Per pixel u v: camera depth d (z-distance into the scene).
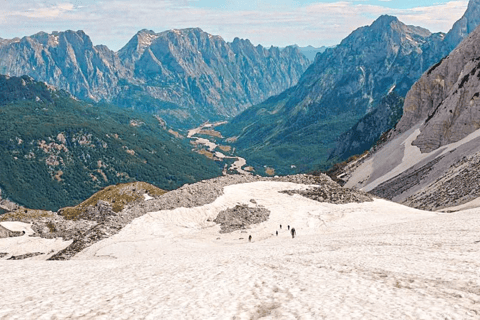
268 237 65.31
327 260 29.09
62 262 41.22
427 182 132.25
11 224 143.50
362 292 18.75
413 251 31.00
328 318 14.56
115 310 16.52
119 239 68.38
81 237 74.75
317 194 86.56
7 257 111.69
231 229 70.88
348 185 195.75
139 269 30.31
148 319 15.08
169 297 18.86
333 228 67.44
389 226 57.19
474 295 17.83
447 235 37.72
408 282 20.73
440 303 16.69
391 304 16.55
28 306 17.28
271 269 26.88
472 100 156.50
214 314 15.72
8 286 22.77
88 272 29.88
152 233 70.19
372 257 29.27
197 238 67.81
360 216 73.25
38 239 125.38
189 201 81.19
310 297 17.95
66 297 19.22
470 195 89.31
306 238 56.31
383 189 153.50
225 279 23.31
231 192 86.12
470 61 179.38
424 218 67.94
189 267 29.69
